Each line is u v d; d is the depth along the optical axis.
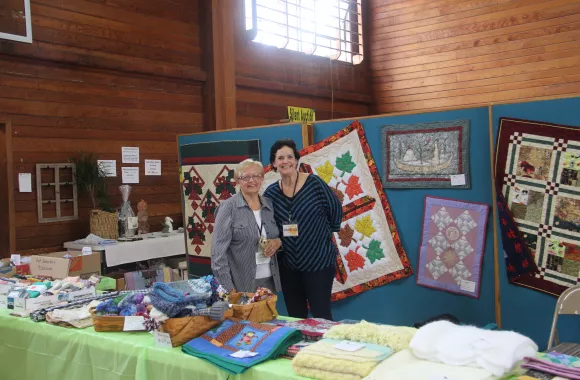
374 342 1.96
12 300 2.94
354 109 9.49
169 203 6.52
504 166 3.54
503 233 3.56
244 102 7.69
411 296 4.06
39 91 5.32
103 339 2.39
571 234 3.30
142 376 2.21
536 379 1.66
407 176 4.02
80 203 5.61
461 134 3.75
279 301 4.64
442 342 1.82
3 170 5.04
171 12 6.61
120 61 5.94
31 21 5.25
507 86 8.22
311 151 4.41
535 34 7.94
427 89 9.02
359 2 9.45
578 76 7.62
